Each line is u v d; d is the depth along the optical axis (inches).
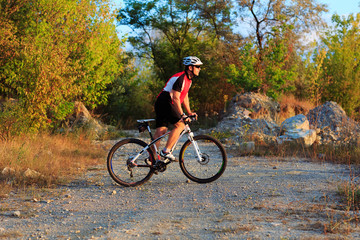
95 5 503.8
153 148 219.3
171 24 932.6
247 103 644.1
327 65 815.7
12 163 250.5
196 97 943.7
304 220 147.1
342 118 488.7
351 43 822.5
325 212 157.3
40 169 250.2
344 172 257.9
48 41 409.4
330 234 128.0
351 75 785.6
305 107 738.8
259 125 503.5
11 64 419.8
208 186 215.8
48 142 370.9
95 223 148.8
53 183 224.5
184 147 222.8
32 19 461.4
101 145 448.5
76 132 485.4
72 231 138.4
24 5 470.9
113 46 549.6
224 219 150.6
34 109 372.8
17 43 401.7
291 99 788.0
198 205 175.2
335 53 819.4
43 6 462.9
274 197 187.6
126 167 218.2
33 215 159.5
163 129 219.1
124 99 945.5
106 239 128.6
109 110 916.0
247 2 847.7
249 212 161.0
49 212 165.3
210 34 962.7
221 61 880.3
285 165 294.2
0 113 350.3
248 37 890.7
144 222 148.8
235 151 367.9
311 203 174.2
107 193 203.2
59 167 266.4
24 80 379.6
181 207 172.4
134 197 193.6
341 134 453.7
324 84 775.7
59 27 462.0
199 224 144.7
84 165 294.8
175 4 928.9
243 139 430.6
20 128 349.4
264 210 163.6
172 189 209.9
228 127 531.8
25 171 232.8
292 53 851.4
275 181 228.5
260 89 727.7
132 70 986.1
